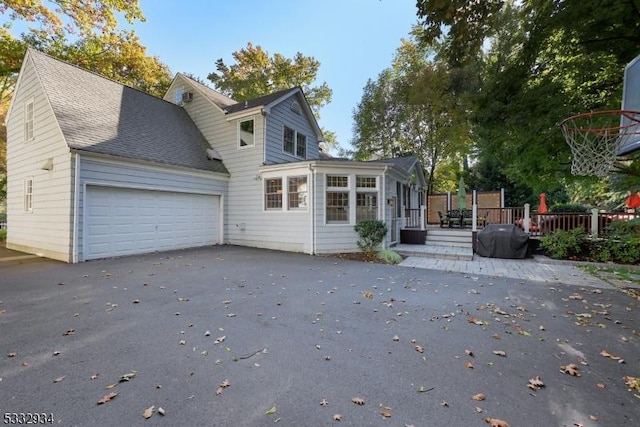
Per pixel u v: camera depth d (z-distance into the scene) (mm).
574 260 8094
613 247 7793
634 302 4699
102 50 15086
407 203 14695
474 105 9727
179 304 4434
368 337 3359
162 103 12344
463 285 5742
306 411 2115
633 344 3211
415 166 16047
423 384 2457
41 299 4621
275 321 3809
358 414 2090
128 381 2457
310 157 14508
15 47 13008
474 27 5703
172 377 2521
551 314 4148
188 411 2102
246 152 11422
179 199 10281
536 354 2982
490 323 3797
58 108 8211
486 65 11992
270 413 2088
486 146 10281
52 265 7254
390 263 8195
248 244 11320
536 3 7367
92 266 7176
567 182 10422
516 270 7219
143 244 9180
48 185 8398
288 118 12695
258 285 5582
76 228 7605
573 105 7727
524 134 8414
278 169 10539
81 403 2180
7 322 3689
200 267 7195
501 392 2354
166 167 9680
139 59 15883
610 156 5258
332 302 4613
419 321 3859
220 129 12133
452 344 3197
